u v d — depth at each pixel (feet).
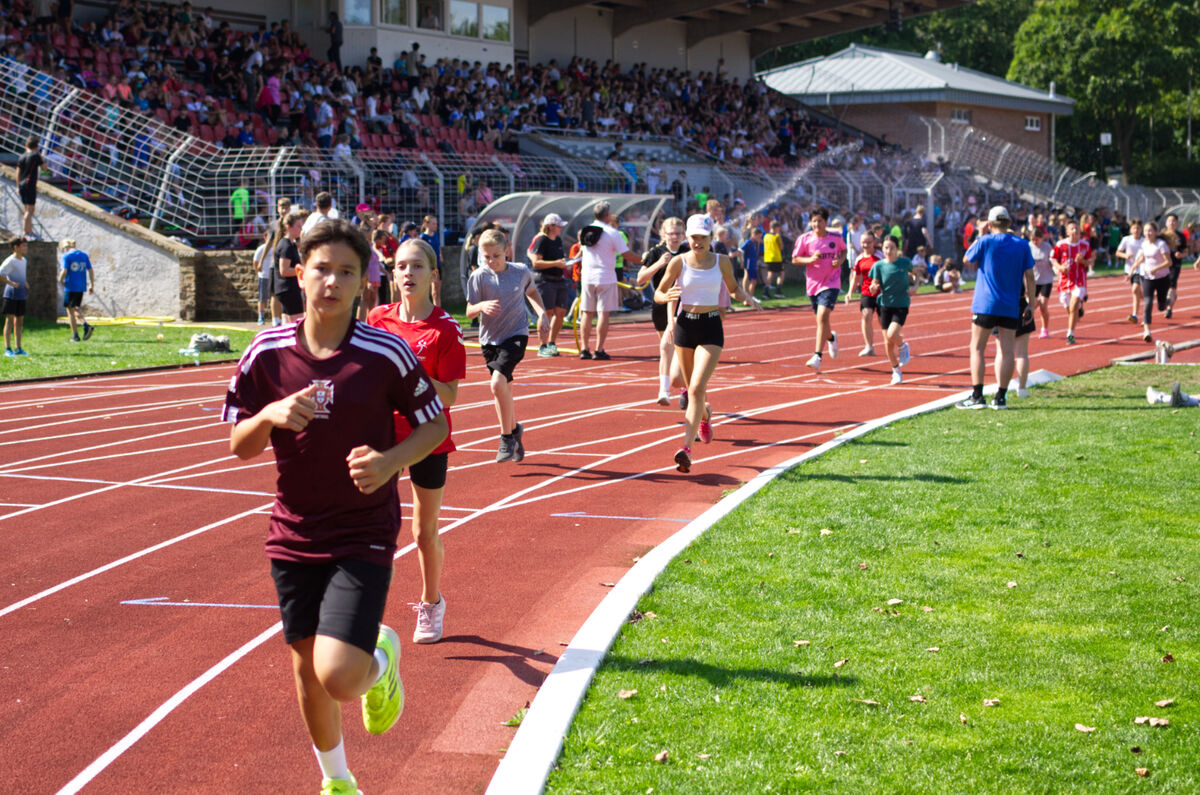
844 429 37.09
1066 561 21.48
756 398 45.06
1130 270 73.15
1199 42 223.10
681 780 13.25
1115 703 15.31
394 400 12.52
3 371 51.96
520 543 24.09
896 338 48.03
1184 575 20.44
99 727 15.31
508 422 31.42
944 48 253.85
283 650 18.15
